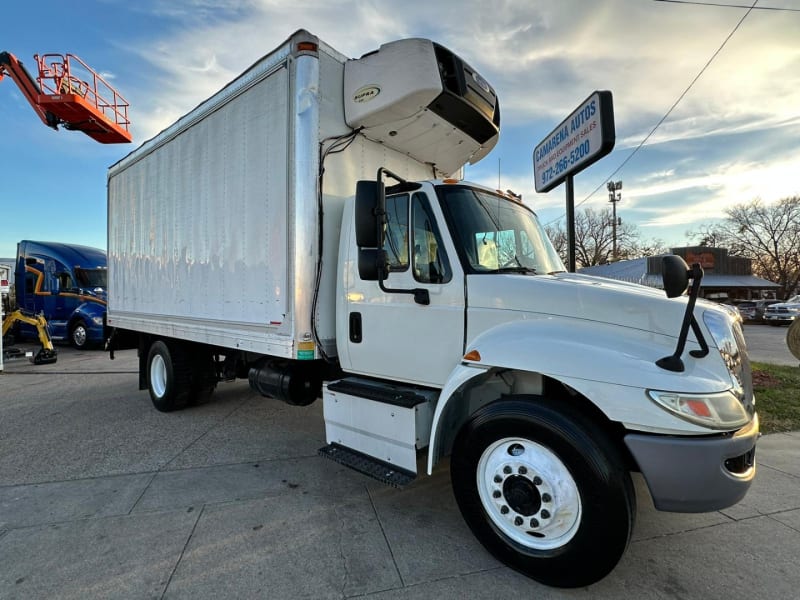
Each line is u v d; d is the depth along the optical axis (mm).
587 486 2238
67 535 2951
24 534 2969
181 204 5332
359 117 3801
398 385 3457
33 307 15953
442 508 3332
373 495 3545
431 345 3123
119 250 6996
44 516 3209
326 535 2947
